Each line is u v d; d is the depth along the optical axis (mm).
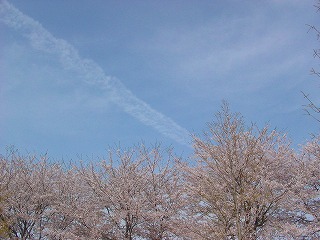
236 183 13945
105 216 17438
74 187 20234
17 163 20984
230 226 14164
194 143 16094
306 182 17359
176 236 16500
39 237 18266
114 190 17328
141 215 16312
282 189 16625
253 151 15117
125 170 18234
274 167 16906
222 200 13812
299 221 16781
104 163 18641
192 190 15117
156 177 18094
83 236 16984
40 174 20391
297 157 18109
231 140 14719
